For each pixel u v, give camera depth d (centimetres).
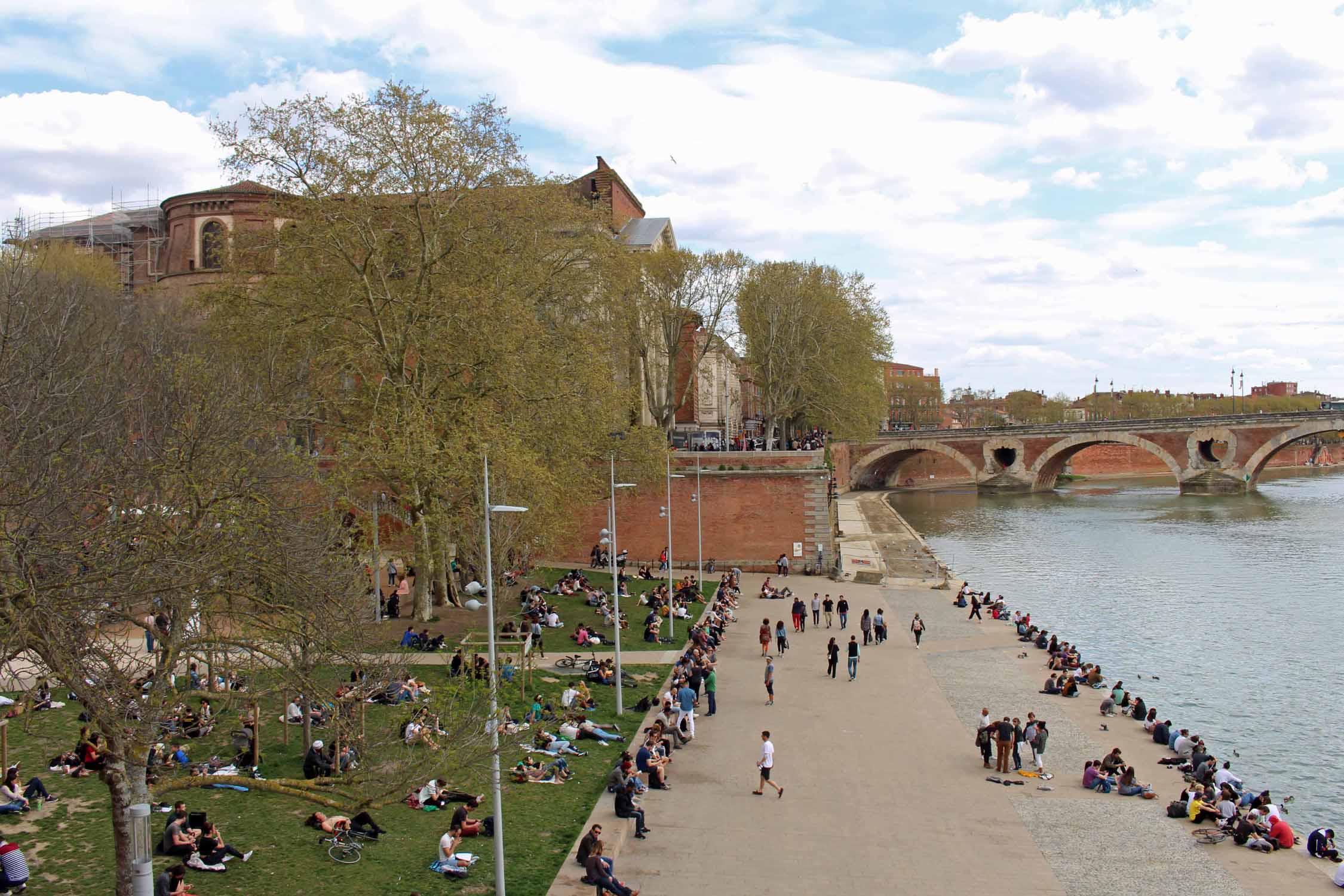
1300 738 4216
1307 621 6462
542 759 3222
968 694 4434
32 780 2509
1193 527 11431
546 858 2520
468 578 5606
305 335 4769
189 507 2194
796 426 11969
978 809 3061
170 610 2345
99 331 4012
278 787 2020
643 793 3059
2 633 1847
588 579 6919
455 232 4866
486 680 3116
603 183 10369
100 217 10469
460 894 2289
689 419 10812
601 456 6438
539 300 5606
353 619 2527
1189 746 3575
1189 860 2723
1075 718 4091
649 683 4344
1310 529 10981
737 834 2811
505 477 4488
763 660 5047
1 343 2261
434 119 4725
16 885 2036
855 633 5741
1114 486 18075
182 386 2666
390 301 4709
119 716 1848
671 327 8175
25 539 1808
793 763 3444
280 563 2248
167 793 2630
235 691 2589
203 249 9044
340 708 2409
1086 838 2855
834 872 2581
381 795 2109
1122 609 6888
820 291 9181
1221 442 16912
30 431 2195
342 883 2266
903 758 3522
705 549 7775
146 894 1777
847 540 10044
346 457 4369
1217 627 6316
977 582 8006
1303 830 3303
